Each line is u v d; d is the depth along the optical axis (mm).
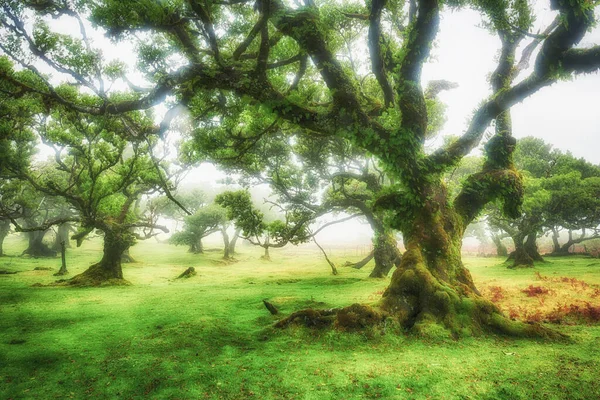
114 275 22578
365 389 5254
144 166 22406
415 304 8977
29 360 6953
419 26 9891
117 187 21547
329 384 5469
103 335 8945
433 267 9734
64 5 9109
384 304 9094
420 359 6555
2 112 17797
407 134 9836
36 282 22094
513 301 12586
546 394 4891
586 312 9977
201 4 8508
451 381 5453
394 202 10703
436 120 19203
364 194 24000
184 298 15031
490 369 5926
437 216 10250
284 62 10867
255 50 12750
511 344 7520
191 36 11945
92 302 14617
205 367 6344
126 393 5324
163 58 10242
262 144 22172
